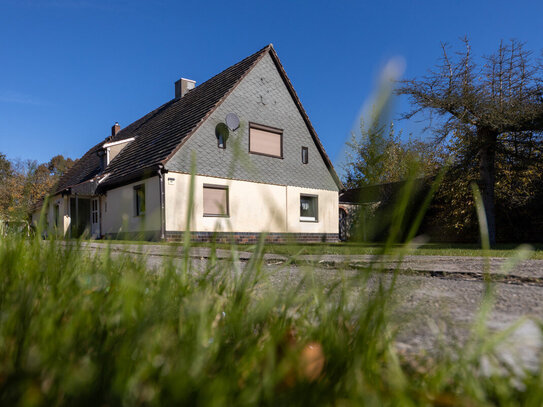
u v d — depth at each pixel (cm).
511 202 1359
